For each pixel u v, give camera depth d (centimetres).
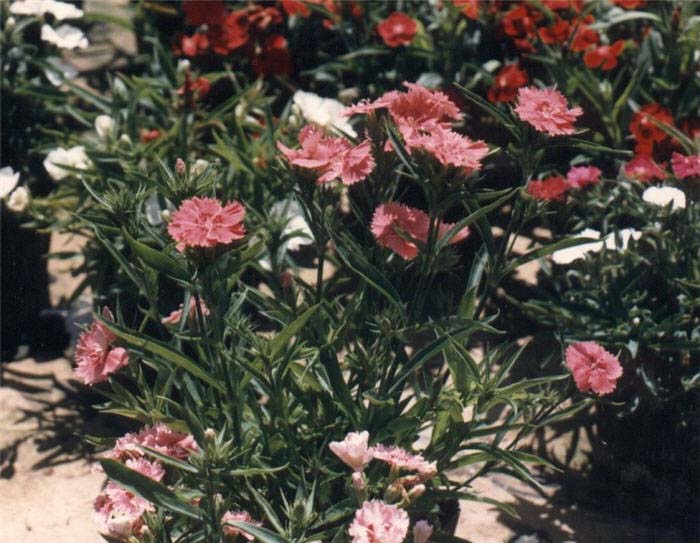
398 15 156
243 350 112
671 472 133
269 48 161
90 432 137
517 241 158
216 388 114
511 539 127
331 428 112
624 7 159
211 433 102
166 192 110
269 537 103
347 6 164
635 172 138
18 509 129
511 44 161
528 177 109
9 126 150
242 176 138
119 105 148
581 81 150
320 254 112
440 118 109
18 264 146
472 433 110
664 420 133
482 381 111
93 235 137
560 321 135
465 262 154
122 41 194
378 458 108
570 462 135
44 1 150
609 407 134
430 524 115
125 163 139
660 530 130
